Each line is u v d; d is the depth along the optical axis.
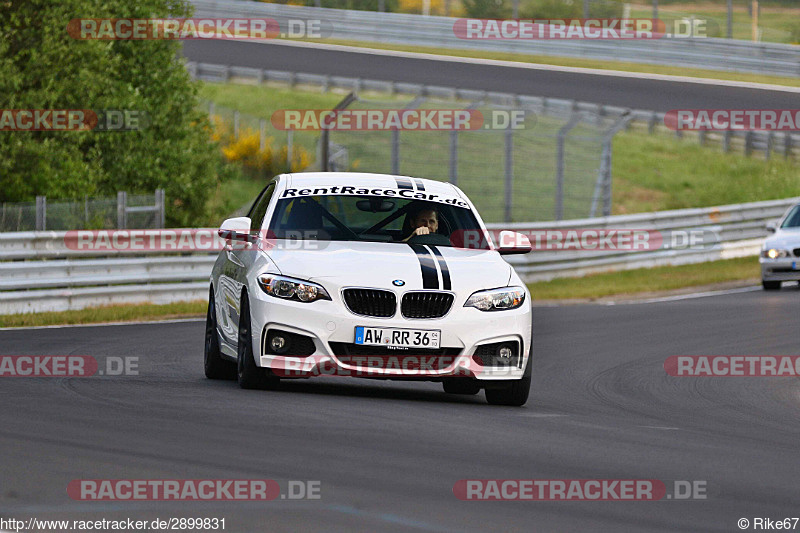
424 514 16.48
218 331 33.34
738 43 158.38
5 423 23.02
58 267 59.47
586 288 79.31
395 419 25.50
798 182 138.12
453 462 20.56
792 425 29.95
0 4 82.56
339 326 28.39
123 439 21.42
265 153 128.62
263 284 29.11
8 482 17.64
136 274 63.56
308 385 32.06
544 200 117.38
